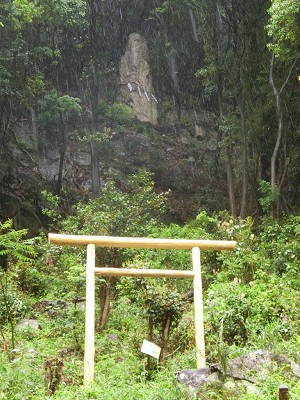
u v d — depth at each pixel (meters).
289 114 25.67
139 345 8.99
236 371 6.06
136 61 36.06
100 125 34.09
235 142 28.61
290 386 5.88
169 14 36.22
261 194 27.03
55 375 6.80
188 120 36.50
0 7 26.58
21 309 12.41
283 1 19.27
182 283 12.51
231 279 13.70
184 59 36.72
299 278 13.43
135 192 20.11
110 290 11.72
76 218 15.87
